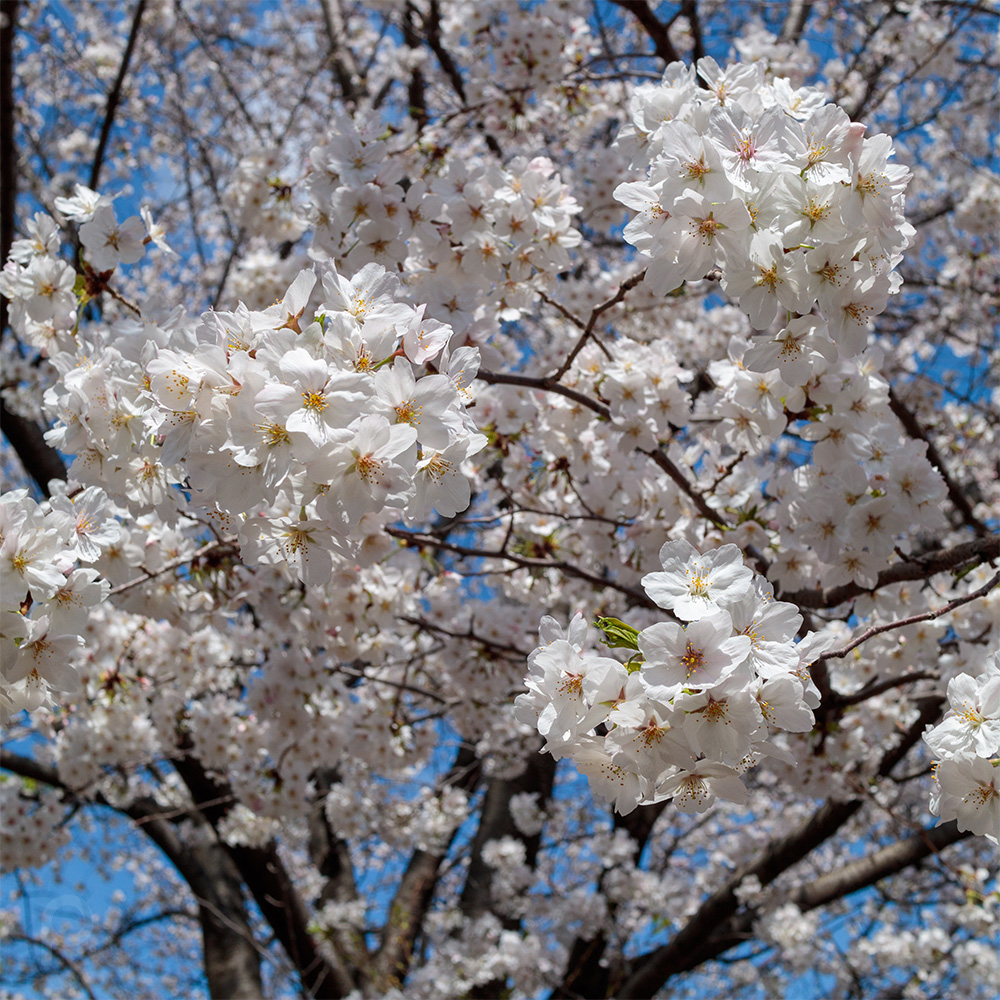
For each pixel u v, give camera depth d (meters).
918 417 6.96
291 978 6.17
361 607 3.95
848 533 3.09
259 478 1.87
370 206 3.18
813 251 2.12
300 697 4.24
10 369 5.29
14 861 5.27
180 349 2.02
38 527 2.07
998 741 1.85
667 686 1.67
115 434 2.29
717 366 3.23
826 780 4.37
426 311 3.14
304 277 1.93
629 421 3.47
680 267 2.16
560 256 3.34
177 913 8.26
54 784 5.82
